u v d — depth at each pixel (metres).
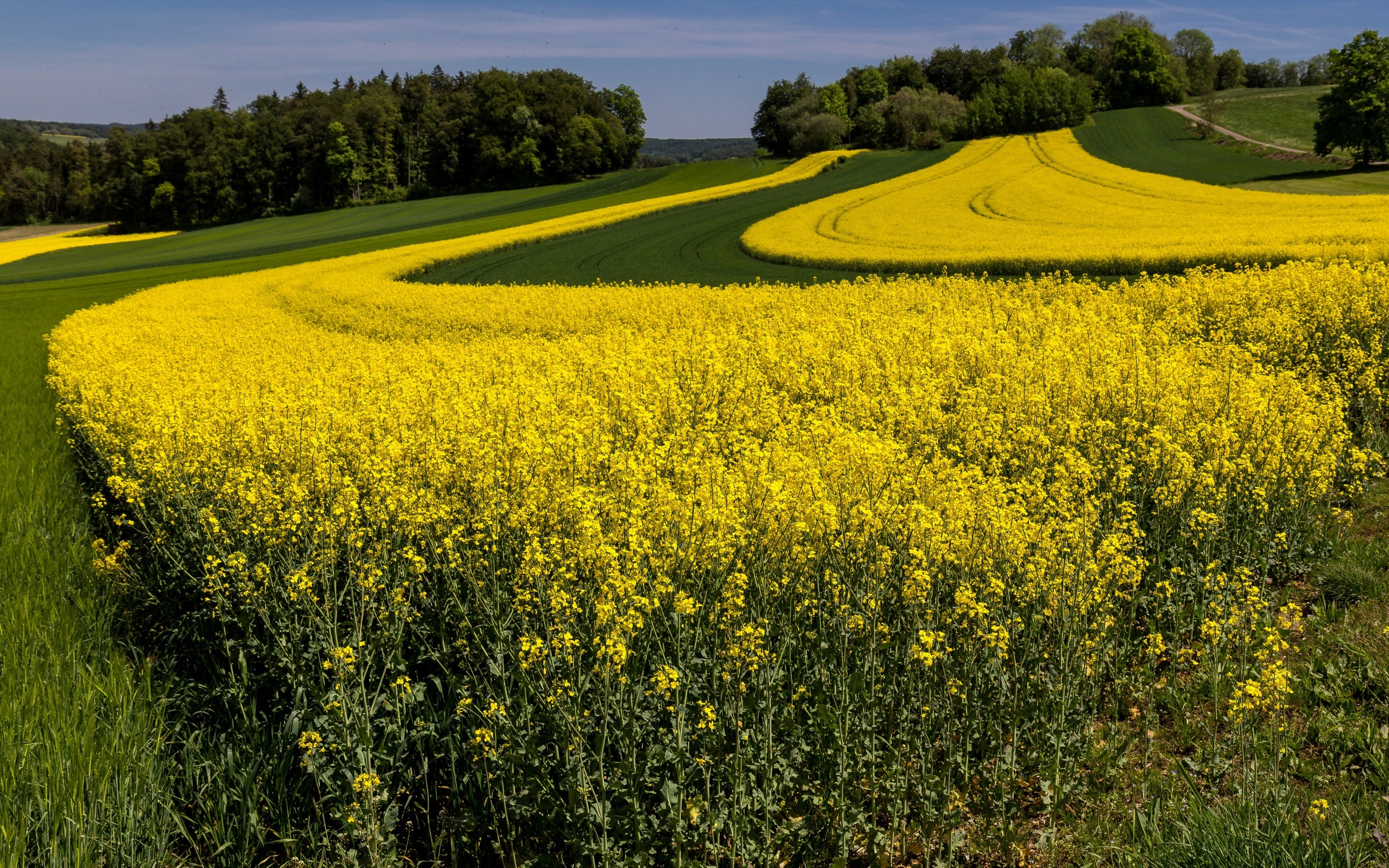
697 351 12.45
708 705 4.29
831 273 30.72
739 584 4.93
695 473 6.81
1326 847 3.62
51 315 34.72
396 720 4.62
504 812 4.22
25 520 7.95
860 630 5.06
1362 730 4.73
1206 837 3.75
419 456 7.42
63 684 5.00
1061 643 5.12
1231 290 16.62
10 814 3.87
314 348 17.59
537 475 6.68
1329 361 11.73
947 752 4.61
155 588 6.72
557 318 20.92
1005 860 4.29
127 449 9.39
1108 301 17.47
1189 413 8.66
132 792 4.17
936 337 13.15
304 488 6.64
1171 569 6.29
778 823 4.26
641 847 3.89
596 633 4.51
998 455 8.12
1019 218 41.00
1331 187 51.47
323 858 4.17
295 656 5.06
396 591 5.28
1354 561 6.61
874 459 6.62
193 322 24.20
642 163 171.25
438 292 28.33
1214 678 4.97
